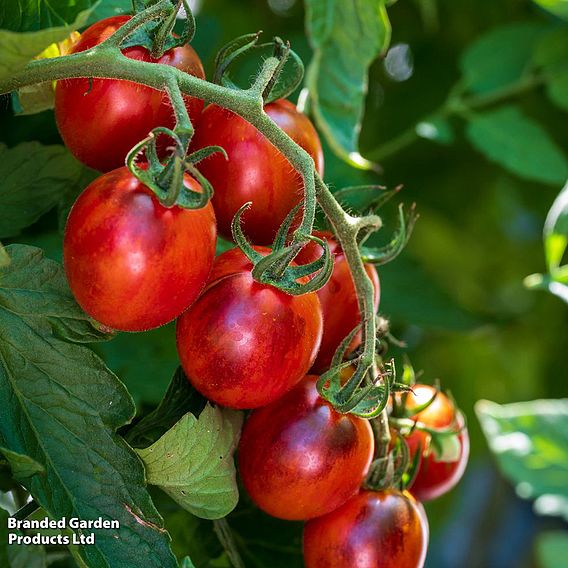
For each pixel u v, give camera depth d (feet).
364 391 1.10
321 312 1.11
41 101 1.20
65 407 1.07
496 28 1.94
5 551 1.07
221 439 1.12
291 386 1.10
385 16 1.42
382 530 1.17
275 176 1.12
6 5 1.16
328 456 1.13
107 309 1.03
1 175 1.21
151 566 1.06
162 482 1.11
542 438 1.98
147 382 1.48
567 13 1.76
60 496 1.06
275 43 1.12
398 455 1.20
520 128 1.84
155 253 1.01
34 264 1.07
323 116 1.42
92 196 1.02
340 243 1.09
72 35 1.19
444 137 1.85
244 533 1.30
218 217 1.14
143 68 1.03
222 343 1.07
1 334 1.07
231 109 1.04
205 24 1.72
